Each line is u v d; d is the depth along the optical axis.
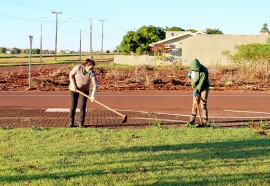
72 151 7.15
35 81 22.75
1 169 5.97
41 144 7.73
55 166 6.14
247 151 7.31
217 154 7.05
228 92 20.80
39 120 11.22
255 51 34.16
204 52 51.12
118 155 6.88
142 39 71.12
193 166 6.24
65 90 21.00
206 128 9.85
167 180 5.53
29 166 6.14
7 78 26.44
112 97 17.88
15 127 9.96
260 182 5.50
